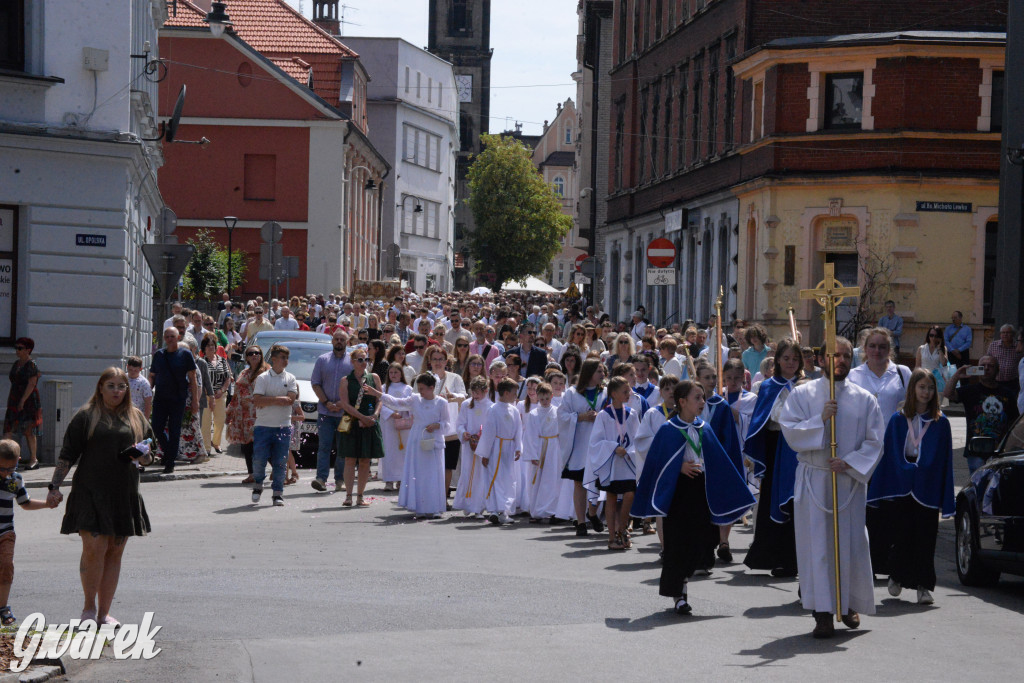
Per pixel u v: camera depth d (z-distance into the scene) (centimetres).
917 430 1241
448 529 1725
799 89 3825
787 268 3841
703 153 4762
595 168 7594
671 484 1144
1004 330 2109
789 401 1099
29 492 2030
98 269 2464
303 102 6103
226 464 2417
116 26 2478
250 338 3291
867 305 3656
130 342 2625
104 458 1038
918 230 3666
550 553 1507
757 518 1369
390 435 2133
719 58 4603
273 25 7312
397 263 6706
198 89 6091
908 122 3666
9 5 2403
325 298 5931
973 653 995
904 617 1158
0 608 1036
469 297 7469
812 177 3772
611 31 7462
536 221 12194
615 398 1552
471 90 16000
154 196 3303
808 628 1094
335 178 6106
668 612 1158
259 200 6122
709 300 4647
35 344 2420
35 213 2411
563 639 1034
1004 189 2453
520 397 2077
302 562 1400
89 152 2441
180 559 1415
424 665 934
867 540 1090
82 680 880
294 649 982
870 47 3684
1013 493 1246
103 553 1048
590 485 1700
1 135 2361
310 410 2534
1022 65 2436
